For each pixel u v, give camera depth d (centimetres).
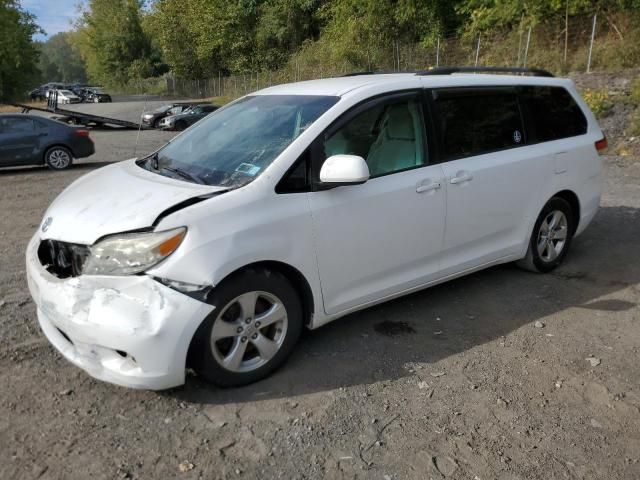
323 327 396
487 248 436
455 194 396
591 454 270
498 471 257
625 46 1546
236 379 315
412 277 389
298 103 374
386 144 371
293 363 347
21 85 4975
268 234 309
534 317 415
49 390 316
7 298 447
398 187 365
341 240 342
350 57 2606
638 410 305
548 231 488
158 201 302
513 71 472
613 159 1078
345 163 314
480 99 427
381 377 333
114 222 292
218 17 3975
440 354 362
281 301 323
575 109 507
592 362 352
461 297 450
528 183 449
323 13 3180
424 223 382
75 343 292
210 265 288
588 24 1708
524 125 456
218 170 341
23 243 619
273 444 274
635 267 515
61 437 277
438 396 315
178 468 257
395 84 381
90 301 281
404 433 283
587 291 463
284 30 3612
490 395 317
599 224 655
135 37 6203
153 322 276
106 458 263
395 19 2398
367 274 362
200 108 2412
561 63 1644
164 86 5344
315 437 279
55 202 350
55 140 1244
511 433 285
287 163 326
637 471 259
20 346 365
